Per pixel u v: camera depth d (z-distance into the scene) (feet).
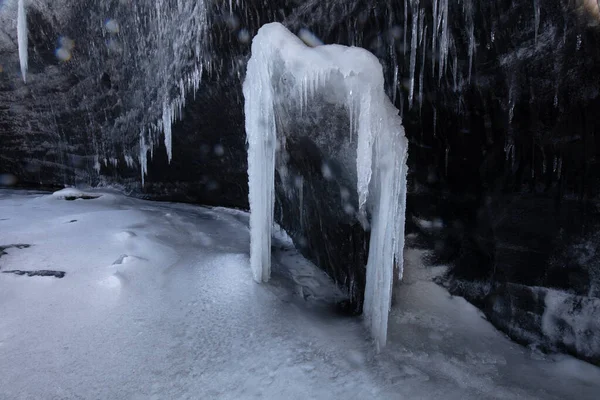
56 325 10.85
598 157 9.45
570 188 10.15
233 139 22.11
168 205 28.12
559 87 9.50
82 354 9.91
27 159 35.60
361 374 9.59
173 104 21.81
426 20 10.69
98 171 33.12
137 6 21.27
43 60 28.71
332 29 13.08
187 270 14.64
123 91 26.40
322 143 12.14
